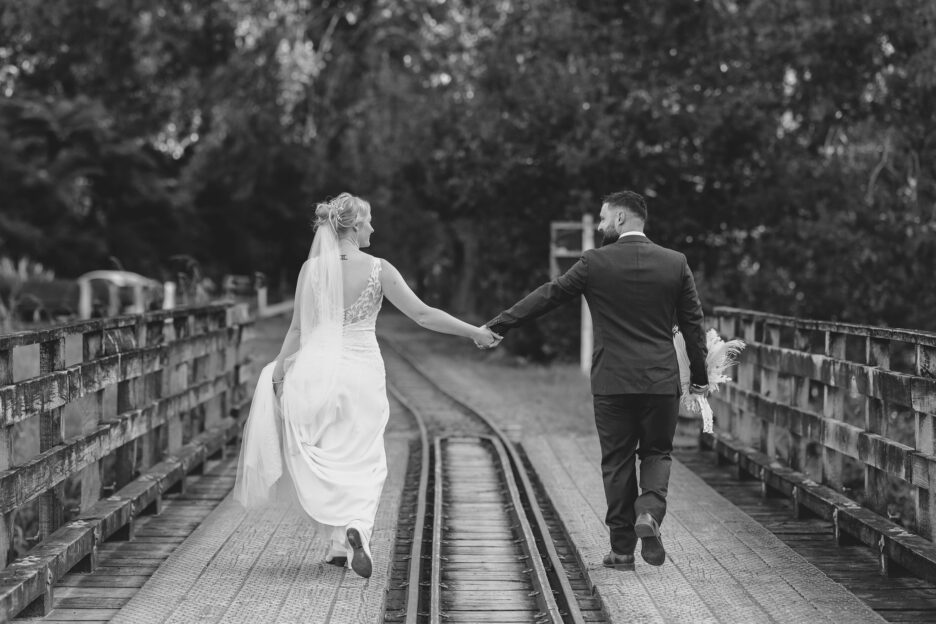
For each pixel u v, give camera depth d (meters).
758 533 7.07
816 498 7.18
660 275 5.80
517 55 22.52
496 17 22.97
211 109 31.41
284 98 28.16
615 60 20.94
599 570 6.16
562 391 17.33
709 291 19.81
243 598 5.47
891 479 9.20
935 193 16.16
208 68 32.25
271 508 7.64
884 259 17.47
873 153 18.33
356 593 5.57
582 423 13.33
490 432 12.38
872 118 17.06
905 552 5.71
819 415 7.55
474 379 19.42
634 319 5.82
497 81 22.52
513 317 5.94
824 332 7.54
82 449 6.03
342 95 31.14
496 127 22.06
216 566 6.10
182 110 33.47
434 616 5.23
